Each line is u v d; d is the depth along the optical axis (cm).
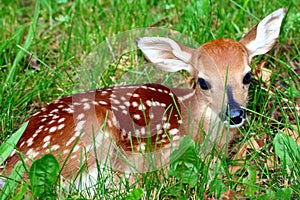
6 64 1247
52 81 1202
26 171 909
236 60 1036
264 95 1147
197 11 1306
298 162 966
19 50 1266
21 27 1280
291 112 1131
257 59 1225
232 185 955
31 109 1170
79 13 1408
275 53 1261
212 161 1016
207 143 1024
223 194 934
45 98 1186
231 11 1377
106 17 1405
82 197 916
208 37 1270
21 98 1149
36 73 1241
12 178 926
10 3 1452
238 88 1026
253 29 1093
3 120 1102
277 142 990
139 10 1386
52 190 907
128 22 1352
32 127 1032
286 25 1306
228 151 1066
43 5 1445
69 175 985
